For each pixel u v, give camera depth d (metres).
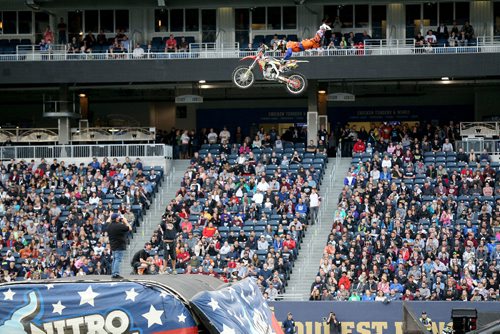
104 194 64.81
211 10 77.69
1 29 79.06
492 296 50.06
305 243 59.69
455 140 71.12
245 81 56.47
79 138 75.56
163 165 71.25
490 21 74.62
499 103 81.31
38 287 22.28
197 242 57.09
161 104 86.50
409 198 59.81
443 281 51.75
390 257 53.75
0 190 65.81
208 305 21.83
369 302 50.50
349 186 63.38
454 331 32.97
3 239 60.22
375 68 71.25
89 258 57.09
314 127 73.38
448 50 71.38
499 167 65.00
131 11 78.00
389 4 75.56
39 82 74.19
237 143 74.75
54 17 78.25
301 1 73.44
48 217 61.97
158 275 24.98
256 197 62.41
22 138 75.81
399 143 68.94
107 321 21.95
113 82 74.62
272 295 53.09
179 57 73.56
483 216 56.97
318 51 71.94
